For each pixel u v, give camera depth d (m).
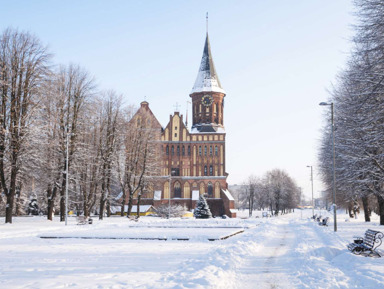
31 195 74.06
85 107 46.09
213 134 97.06
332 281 10.81
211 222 51.28
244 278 11.98
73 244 22.39
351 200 55.28
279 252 18.78
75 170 46.78
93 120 49.25
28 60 39.25
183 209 82.88
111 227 39.78
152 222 50.47
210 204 95.19
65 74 45.25
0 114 36.84
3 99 37.91
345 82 35.19
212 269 12.35
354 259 14.28
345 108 34.34
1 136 37.56
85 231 32.81
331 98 45.31
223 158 96.56
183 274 11.67
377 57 24.84
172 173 96.00
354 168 36.38
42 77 39.75
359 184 38.62
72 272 12.64
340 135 38.44
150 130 65.31
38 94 39.56
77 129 45.69
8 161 38.78
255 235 29.06
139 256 16.89
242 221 57.72
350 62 30.61
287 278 11.97
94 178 50.00
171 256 16.91
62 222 42.94
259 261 15.59
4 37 38.22
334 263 14.48
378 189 38.03
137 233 30.33
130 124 61.72
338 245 19.66
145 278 11.47
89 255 17.20
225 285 10.63
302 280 11.48
